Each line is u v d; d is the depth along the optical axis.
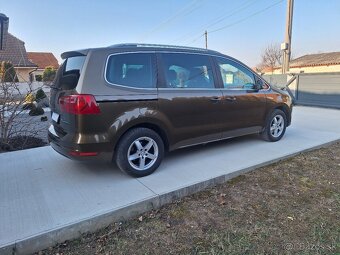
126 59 3.25
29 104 6.07
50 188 3.12
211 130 4.01
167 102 3.47
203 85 3.92
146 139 3.40
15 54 20.34
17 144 5.34
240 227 2.50
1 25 9.22
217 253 2.17
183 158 4.11
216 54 4.20
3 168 3.75
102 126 3.02
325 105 10.62
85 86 2.94
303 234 2.39
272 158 4.06
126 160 3.26
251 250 2.20
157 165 3.54
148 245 2.29
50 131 3.58
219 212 2.76
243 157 4.12
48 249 2.26
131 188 3.09
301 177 3.55
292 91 12.00
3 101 5.41
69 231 2.38
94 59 3.05
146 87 3.33
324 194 3.09
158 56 3.52
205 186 3.27
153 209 2.85
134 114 3.20
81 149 2.96
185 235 2.41
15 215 2.54
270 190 3.21
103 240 2.36
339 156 4.33
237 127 4.38
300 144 4.81
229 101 4.16
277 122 5.07
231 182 3.44
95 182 3.27
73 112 2.93
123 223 2.62
